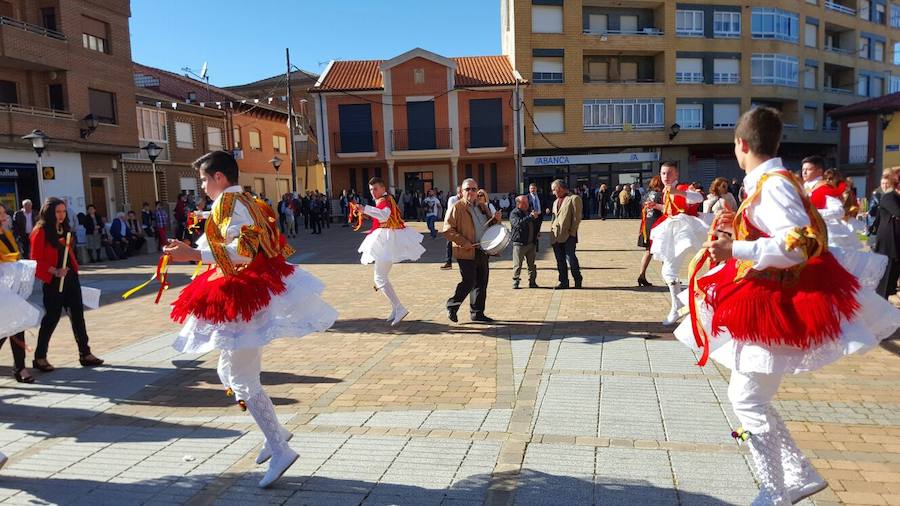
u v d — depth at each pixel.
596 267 13.05
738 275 2.90
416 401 5.06
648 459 3.84
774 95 39.75
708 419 4.43
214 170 3.71
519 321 7.94
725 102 38.94
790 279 2.75
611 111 37.72
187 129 31.72
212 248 3.49
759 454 2.93
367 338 7.33
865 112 33.16
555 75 37.25
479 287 7.93
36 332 8.39
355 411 4.89
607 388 5.16
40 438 4.61
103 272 15.97
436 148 36.16
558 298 9.48
